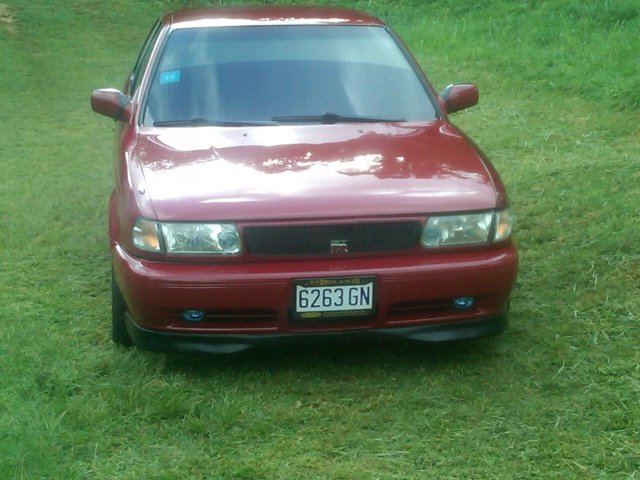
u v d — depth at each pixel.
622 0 12.36
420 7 14.63
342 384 4.37
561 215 6.33
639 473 3.62
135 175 4.49
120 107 5.33
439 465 3.68
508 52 11.12
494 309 4.42
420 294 4.25
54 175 8.05
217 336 4.23
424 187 4.36
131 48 13.94
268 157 4.59
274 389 4.32
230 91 5.18
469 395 4.22
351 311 4.21
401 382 4.38
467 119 8.89
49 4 16.11
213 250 4.17
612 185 6.73
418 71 5.48
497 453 3.76
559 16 12.53
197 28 5.56
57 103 10.95
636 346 4.67
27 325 4.98
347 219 4.20
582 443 3.82
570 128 8.36
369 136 4.88
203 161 4.55
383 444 3.84
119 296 4.60
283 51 5.41
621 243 5.77
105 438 3.86
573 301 5.20
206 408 4.10
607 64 9.99
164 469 3.65
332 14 5.84
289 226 4.18
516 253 4.45
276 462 3.70
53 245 6.26
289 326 4.21
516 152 7.86
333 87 5.25
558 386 4.31
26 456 3.66
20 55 13.38
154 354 4.67
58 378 4.35
